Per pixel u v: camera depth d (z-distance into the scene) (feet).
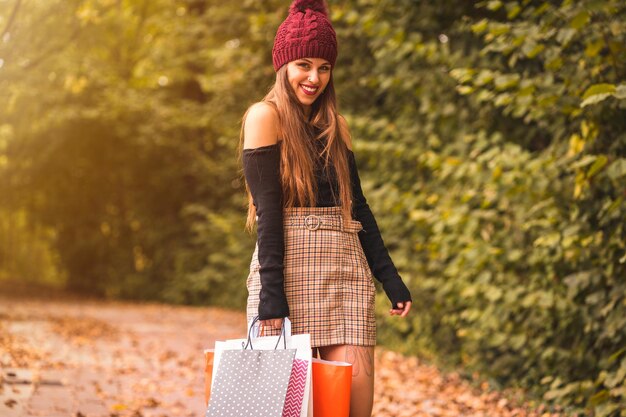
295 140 9.88
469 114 24.77
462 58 23.84
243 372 9.54
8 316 41.16
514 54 19.56
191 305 62.85
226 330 40.45
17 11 36.70
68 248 73.51
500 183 20.15
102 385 21.67
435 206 24.29
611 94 14.24
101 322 41.14
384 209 27.48
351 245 10.21
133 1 47.62
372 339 10.23
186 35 51.08
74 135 65.46
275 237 9.66
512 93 19.95
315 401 9.55
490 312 21.91
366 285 10.20
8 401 18.03
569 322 19.72
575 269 19.47
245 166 9.89
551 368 20.53
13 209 74.54
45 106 60.44
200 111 63.16
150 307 58.65
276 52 10.28
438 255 23.93
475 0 24.31
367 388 10.03
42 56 39.45
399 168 28.50
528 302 20.12
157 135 63.46
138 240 69.67
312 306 9.86
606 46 17.21
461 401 20.40
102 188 70.49
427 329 28.71
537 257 20.12
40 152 67.36
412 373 24.86
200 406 19.35
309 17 10.14
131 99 64.03
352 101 31.24
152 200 67.87
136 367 25.40
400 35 24.02
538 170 19.07
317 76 10.09
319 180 10.02
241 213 53.26
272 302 9.53
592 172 15.46
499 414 18.78
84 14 37.83
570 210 18.74
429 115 25.35
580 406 18.60
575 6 17.06
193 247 65.36
